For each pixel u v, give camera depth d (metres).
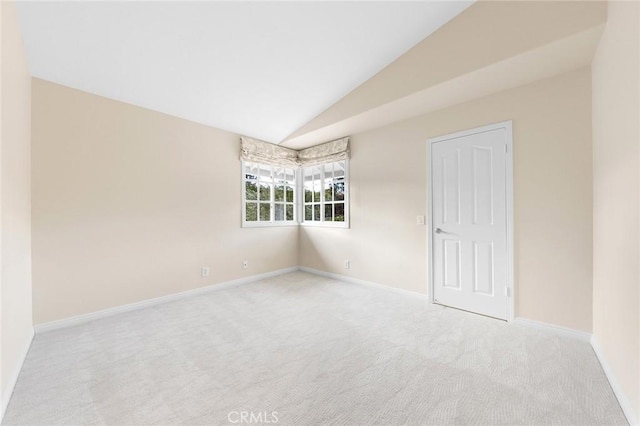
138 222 3.10
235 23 2.21
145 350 2.15
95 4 1.89
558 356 2.03
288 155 4.72
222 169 3.91
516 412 1.48
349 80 3.13
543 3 2.01
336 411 1.49
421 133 3.30
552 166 2.41
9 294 1.69
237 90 3.07
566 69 2.31
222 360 2.01
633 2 1.42
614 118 1.69
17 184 1.95
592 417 1.44
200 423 1.41
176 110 3.31
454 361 1.98
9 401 1.57
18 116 1.98
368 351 2.13
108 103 2.90
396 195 3.56
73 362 1.98
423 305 3.15
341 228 4.25
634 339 1.39
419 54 2.70
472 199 2.89
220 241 3.87
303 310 3.02
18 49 1.96
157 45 2.31
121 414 1.47
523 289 2.57
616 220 1.67
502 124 2.68
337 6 2.20
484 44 2.28
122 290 2.97
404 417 1.44
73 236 2.66
